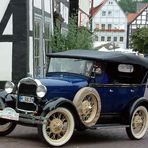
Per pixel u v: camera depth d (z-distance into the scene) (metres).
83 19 48.75
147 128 13.10
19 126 12.70
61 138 10.30
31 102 10.31
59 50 25.44
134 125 11.74
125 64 11.62
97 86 11.03
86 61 11.14
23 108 10.46
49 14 25.75
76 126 10.56
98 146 10.59
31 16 21.19
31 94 10.32
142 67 11.96
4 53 20.61
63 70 11.39
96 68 11.09
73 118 10.38
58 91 10.41
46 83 10.33
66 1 34.34
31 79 10.32
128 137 11.91
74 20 26.94
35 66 22.08
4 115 10.48
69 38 25.92
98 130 12.72
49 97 10.30
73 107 10.29
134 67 11.88
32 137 11.16
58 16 27.88
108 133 12.36
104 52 11.59
